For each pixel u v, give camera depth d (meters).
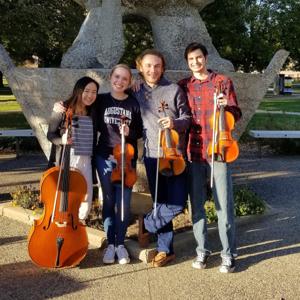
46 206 3.80
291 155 9.31
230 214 3.82
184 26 5.47
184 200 3.87
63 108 3.91
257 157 9.08
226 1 14.89
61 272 3.82
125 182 3.87
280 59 5.35
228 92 3.67
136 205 5.08
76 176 3.79
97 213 4.97
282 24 22.64
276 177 7.26
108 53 5.14
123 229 3.98
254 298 3.41
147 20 5.93
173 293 3.48
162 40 5.45
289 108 18.38
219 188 3.77
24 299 3.39
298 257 4.14
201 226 3.90
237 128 5.48
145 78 3.85
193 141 3.79
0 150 9.48
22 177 7.18
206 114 3.72
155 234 4.35
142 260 4.04
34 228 3.81
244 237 4.64
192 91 3.77
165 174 3.76
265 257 4.14
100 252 4.21
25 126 12.65
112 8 5.14
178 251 4.29
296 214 5.37
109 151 3.98
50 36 13.62
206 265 3.97
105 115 3.94
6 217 5.14
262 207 5.27
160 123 3.62
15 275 3.76
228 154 3.66
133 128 3.97
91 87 3.95
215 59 5.43
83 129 4.00
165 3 5.47
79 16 12.99
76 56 5.30
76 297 3.42
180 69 5.34
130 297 3.42
